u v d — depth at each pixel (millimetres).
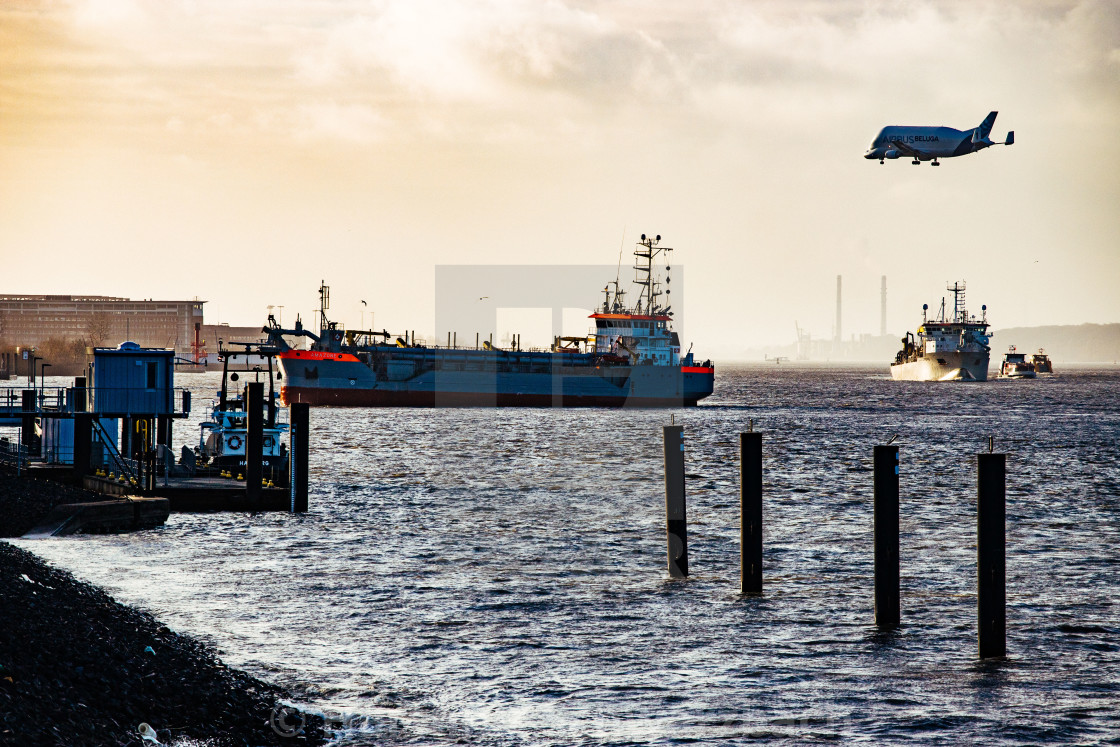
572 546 93625
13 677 42125
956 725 50625
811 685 55812
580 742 48062
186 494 108000
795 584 78438
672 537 79938
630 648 61906
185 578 78188
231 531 97875
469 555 88875
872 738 49031
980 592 59812
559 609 70625
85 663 46969
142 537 94062
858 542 96500
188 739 43250
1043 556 89938
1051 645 62750
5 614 50281
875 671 58000
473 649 61406
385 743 47125
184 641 58531
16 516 95938
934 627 66438
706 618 68562
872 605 72000
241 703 49219
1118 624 67250
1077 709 52656
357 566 83750
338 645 61594
